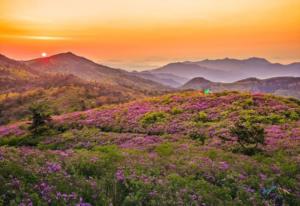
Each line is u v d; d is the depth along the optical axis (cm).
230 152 2009
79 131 3450
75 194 849
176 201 927
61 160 1293
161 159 1636
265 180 1248
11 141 3400
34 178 926
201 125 3162
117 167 1293
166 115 3784
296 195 1103
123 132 3372
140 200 902
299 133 2509
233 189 1141
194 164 1483
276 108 3662
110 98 13088
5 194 759
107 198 872
